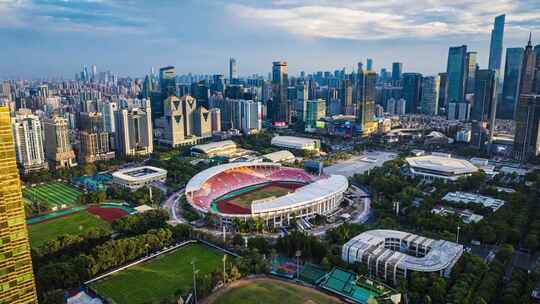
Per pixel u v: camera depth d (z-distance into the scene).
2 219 191.50
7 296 197.75
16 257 198.50
